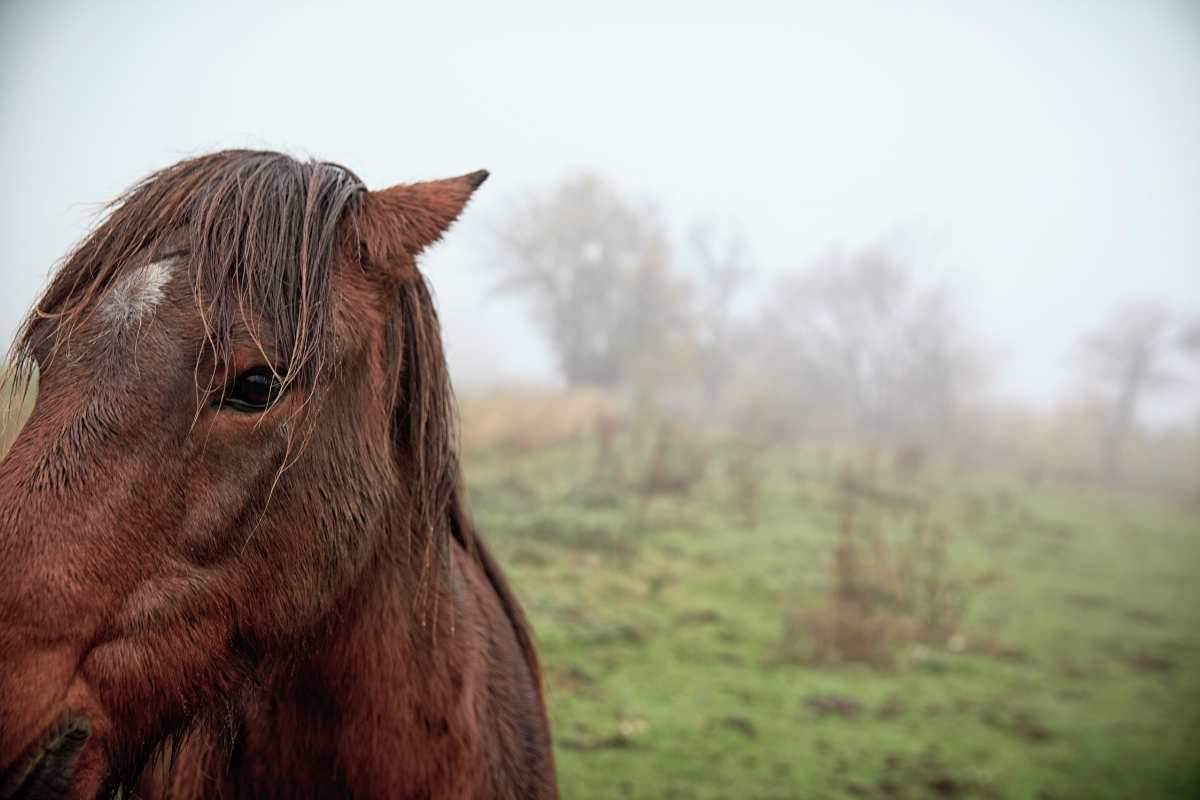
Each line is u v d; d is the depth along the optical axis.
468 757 1.67
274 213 1.35
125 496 1.19
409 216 1.49
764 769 4.40
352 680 1.56
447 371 1.65
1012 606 8.10
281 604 1.37
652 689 5.17
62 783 1.13
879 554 7.66
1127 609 8.52
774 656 5.89
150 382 1.21
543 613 6.03
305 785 1.59
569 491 9.42
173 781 1.62
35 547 1.14
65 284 1.35
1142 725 5.70
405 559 1.60
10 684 1.10
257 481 1.30
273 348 1.28
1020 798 4.46
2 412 1.37
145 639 1.22
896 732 5.07
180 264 1.29
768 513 9.91
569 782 4.09
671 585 7.02
